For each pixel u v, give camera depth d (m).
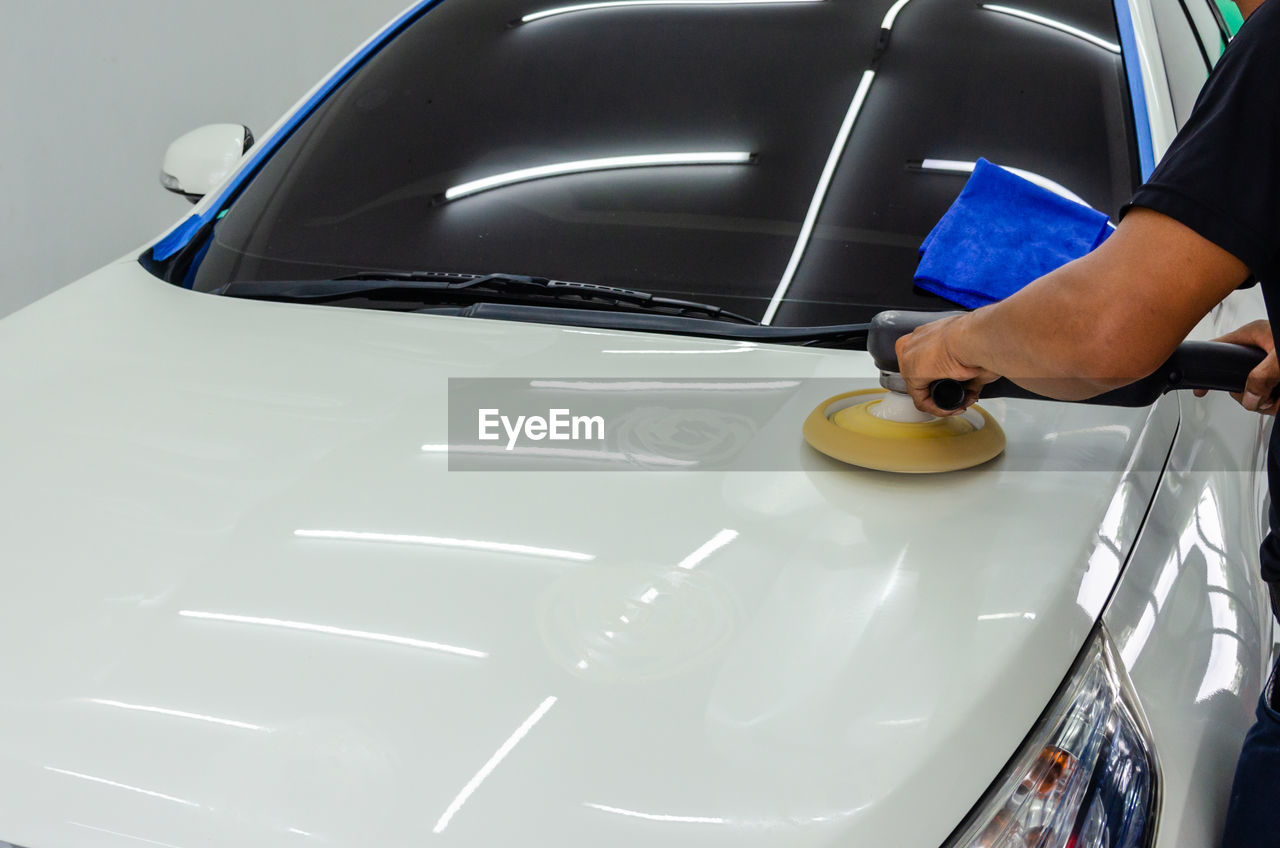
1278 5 0.73
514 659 0.76
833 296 1.22
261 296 1.39
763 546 0.86
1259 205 0.71
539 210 1.37
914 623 0.79
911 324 0.92
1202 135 0.73
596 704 0.72
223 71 4.27
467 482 0.96
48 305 1.43
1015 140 1.30
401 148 1.52
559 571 0.84
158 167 4.19
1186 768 0.85
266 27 4.33
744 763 0.68
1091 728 0.81
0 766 0.73
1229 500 1.10
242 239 1.50
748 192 1.33
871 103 1.38
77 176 3.99
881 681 0.74
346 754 0.70
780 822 0.66
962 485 0.94
